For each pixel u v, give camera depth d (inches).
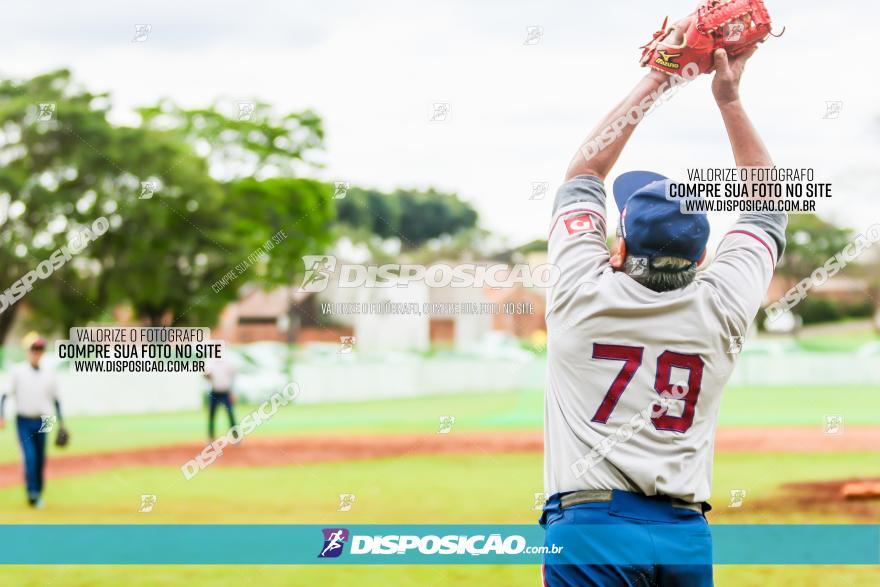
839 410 565.3
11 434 458.9
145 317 724.7
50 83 669.9
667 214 103.3
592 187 116.7
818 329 781.3
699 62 126.9
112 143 682.8
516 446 423.2
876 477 326.0
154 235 694.5
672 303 102.4
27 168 682.8
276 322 817.5
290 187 691.4
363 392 683.4
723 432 473.4
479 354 745.0
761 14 126.8
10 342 718.5
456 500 282.2
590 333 103.9
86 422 518.0
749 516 257.0
